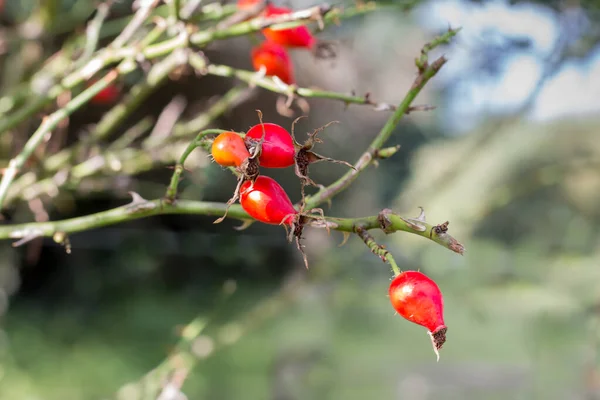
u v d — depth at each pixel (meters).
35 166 0.59
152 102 1.24
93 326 1.18
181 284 1.19
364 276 0.94
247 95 0.62
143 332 1.14
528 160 1.15
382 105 0.43
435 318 0.35
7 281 1.14
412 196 1.13
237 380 0.93
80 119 1.01
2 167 0.61
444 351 0.99
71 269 1.27
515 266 0.96
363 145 1.54
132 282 1.24
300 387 0.92
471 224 1.09
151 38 0.47
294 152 0.36
